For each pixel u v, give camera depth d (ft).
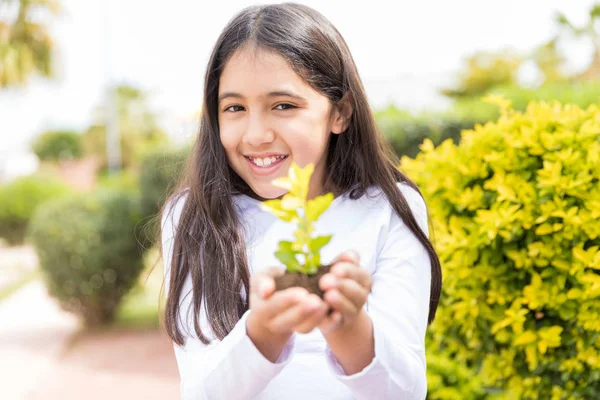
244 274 4.84
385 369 3.64
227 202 5.07
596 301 7.26
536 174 7.85
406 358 3.87
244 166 4.70
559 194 7.48
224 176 5.10
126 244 23.90
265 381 3.67
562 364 7.61
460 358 8.59
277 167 4.60
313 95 4.68
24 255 53.57
